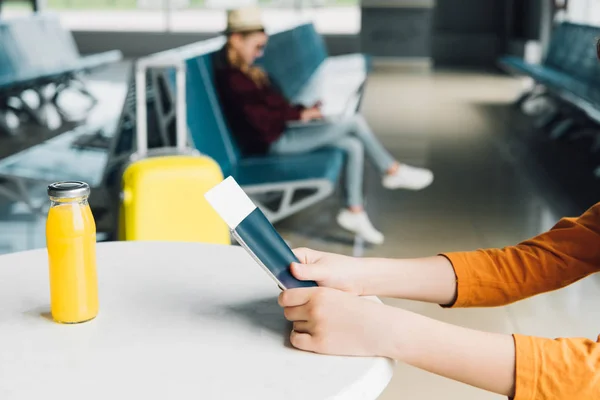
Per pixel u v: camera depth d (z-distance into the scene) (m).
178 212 1.81
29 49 6.29
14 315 1.02
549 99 7.02
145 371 0.87
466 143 5.75
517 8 11.91
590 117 5.44
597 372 0.83
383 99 8.11
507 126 6.51
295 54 6.00
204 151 3.00
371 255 3.25
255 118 3.34
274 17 13.80
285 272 0.96
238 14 3.25
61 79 6.86
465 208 3.98
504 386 0.86
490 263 1.12
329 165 3.15
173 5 14.98
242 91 3.31
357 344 0.90
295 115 3.40
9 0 21.08
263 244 0.96
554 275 1.10
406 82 9.73
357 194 3.40
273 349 0.93
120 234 1.84
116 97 7.75
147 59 2.09
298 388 0.83
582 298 2.75
